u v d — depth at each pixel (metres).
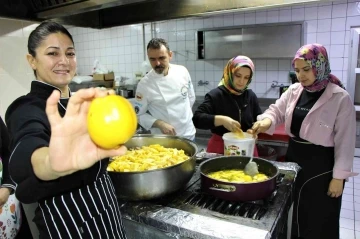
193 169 1.11
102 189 0.87
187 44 4.39
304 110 1.58
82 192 0.81
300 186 1.63
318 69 1.48
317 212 1.61
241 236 0.81
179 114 2.14
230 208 0.99
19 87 1.88
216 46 3.94
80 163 0.51
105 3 1.21
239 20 4.01
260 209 0.98
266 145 2.39
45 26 0.84
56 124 0.50
